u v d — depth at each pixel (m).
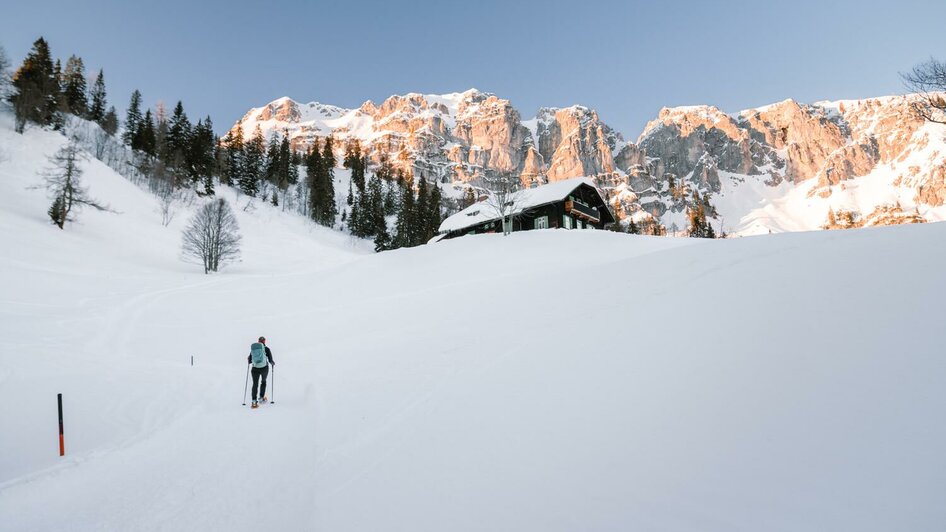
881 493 3.12
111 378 12.16
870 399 4.15
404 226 90.50
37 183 48.03
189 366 14.30
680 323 7.62
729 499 3.47
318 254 61.31
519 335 10.04
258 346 10.44
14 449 7.49
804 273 8.33
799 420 4.17
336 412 8.09
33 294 22.59
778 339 5.89
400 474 5.23
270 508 5.30
